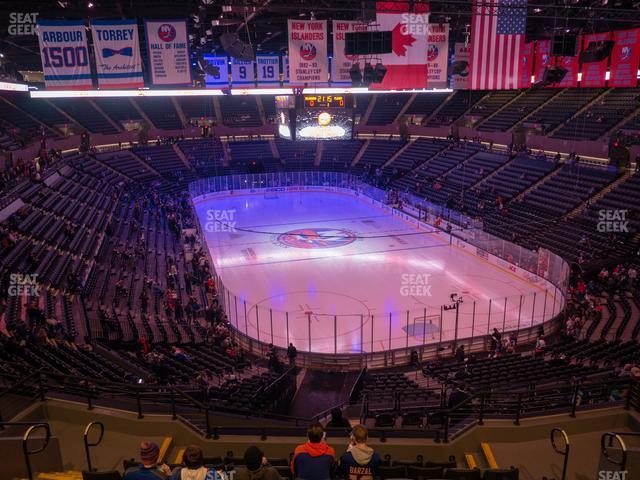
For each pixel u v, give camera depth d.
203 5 30.27
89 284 26.42
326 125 24.31
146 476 6.24
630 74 34.72
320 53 23.00
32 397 10.47
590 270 30.41
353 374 22.03
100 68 20.72
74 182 42.84
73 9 33.03
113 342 21.11
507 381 17.19
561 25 36.22
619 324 24.55
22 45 43.84
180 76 22.03
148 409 10.20
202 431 9.66
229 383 17.53
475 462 9.16
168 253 35.94
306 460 6.57
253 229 44.94
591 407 10.33
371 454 6.81
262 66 31.39
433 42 23.11
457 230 40.28
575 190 40.44
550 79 23.98
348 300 29.27
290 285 31.70
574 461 9.08
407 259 36.62
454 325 25.94
